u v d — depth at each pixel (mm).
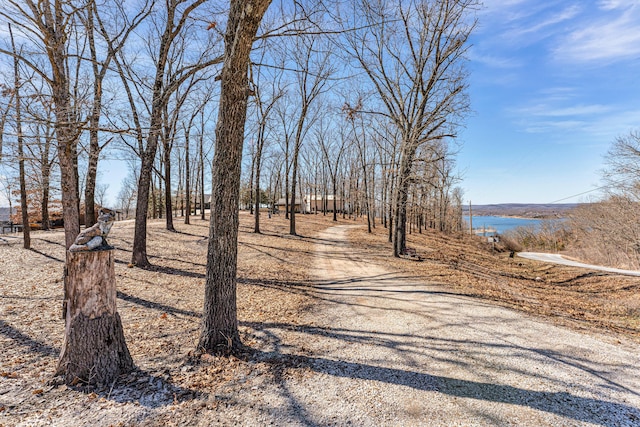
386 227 30156
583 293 13727
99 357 3541
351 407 3410
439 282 10305
